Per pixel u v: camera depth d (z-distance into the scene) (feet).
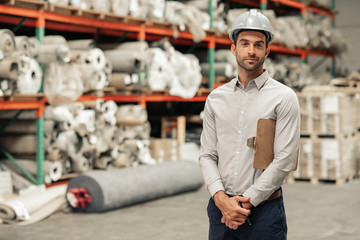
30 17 24.23
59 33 34.99
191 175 27.04
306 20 46.91
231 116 8.89
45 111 24.08
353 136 33.14
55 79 23.20
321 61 59.16
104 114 26.27
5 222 20.03
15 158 25.17
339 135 30.83
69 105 24.18
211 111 9.21
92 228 19.26
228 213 8.57
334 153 30.71
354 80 39.93
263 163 8.57
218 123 9.05
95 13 25.61
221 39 36.40
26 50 22.44
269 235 8.73
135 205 23.79
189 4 34.94
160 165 25.93
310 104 31.58
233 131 8.89
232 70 35.99
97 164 26.89
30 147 24.41
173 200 25.13
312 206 23.81
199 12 32.27
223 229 9.06
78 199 21.88
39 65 23.70
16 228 19.20
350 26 57.82
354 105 33.24
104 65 25.71
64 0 24.18
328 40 50.06
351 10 57.72
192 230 19.11
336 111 30.83
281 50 43.42
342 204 24.32
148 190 24.13
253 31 8.45
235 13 36.81
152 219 20.89
